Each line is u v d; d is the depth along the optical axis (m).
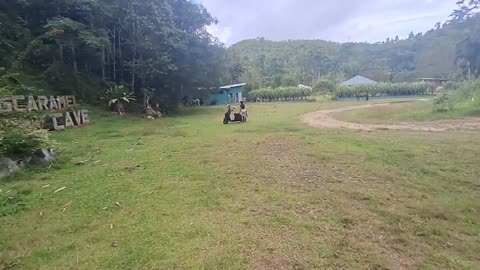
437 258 3.29
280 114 19.44
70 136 11.16
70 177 6.21
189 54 22.25
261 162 6.95
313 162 6.86
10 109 10.66
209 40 24.02
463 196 4.94
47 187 5.60
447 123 12.64
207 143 9.46
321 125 13.32
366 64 81.56
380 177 5.80
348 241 3.56
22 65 16.30
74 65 18.70
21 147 6.84
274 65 73.19
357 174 5.98
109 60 21.38
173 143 9.69
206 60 23.53
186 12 23.73
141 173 6.35
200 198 4.85
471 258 3.31
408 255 3.33
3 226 4.07
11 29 16.39
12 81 13.66
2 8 17.42
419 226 3.96
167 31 20.47
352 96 40.28
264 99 41.44
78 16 18.34
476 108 15.20
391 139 9.24
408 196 4.93
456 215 4.28
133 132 12.34
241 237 3.62
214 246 3.42
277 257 3.22
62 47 18.02
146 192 5.18
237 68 47.38
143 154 8.18
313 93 48.28
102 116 16.78
